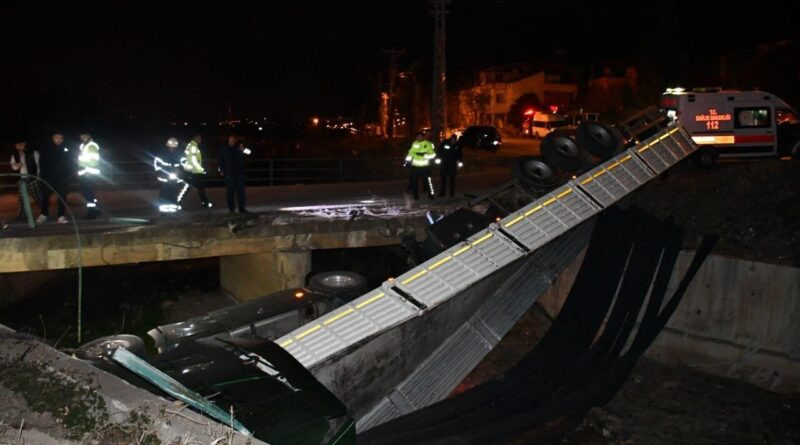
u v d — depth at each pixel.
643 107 38.56
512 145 44.19
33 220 11.02
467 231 10.98
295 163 28.86
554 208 10.47
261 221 12.45
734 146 18.44
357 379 8.12
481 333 9.84
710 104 18.39
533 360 10.00
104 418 3.43
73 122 40.84
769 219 10.73
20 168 11.95
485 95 68.56
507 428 7.86
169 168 12.84
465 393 8.98
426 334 8.97
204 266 17.14
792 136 18.67
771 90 40.44
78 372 3.99
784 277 9.31
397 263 16.14
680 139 13.25
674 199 12.43
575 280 11.17
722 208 11.58
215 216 12.55
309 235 12.50
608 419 8.66
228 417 4.04
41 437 3.30
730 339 9.89
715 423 8.65
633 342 10.12
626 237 11.13
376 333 8.01
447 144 15.98
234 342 6.15
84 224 11.60
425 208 14.41
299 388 5.30
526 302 10.34
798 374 9.17
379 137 49.66
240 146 13.02
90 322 12.73
